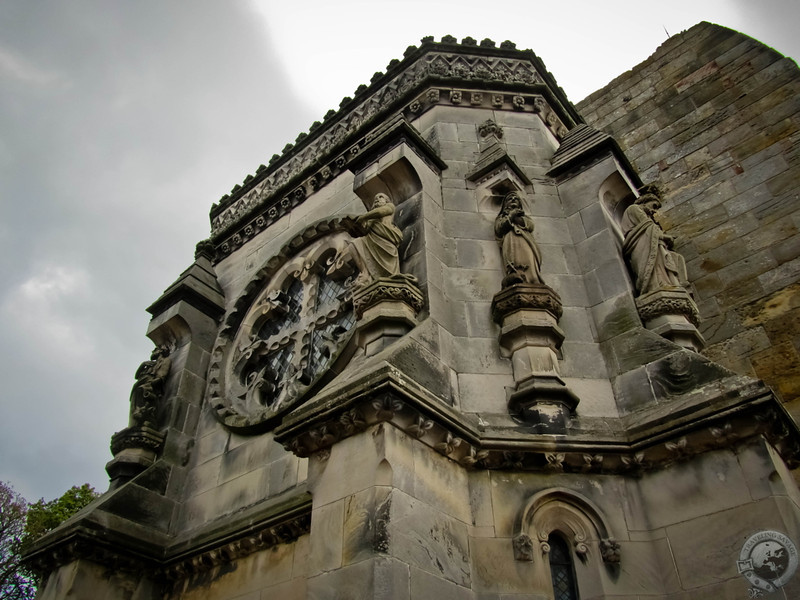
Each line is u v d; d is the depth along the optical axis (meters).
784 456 5.69
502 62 11.77
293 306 11.09
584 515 5.78
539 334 6.91
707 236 10.58
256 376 10.18
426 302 7.18
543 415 6.29
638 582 5.34
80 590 7.67
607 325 7.31
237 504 8.36
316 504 5.29
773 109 11.30
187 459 9.76
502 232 8.06
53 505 26.27
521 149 9.91
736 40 12.77
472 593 5.20
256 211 12.96
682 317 7.20
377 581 4.37
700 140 11.95
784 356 8.68
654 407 6.20
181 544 8.40
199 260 12.72
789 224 9.84
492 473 5.99
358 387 5.38
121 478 9.38
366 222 7.93
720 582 4.98
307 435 5.64
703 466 5.55
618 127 13.52
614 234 8.33
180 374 10.57
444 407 5.72
